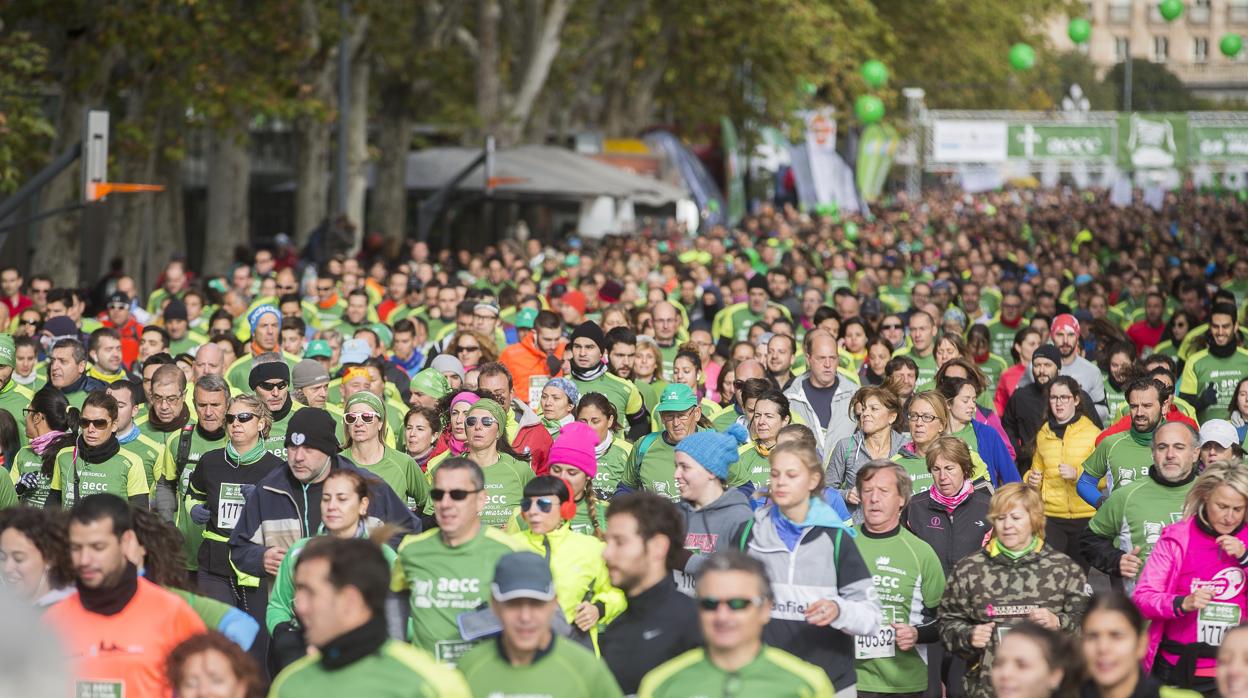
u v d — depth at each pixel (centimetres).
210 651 1529
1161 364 3725
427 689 1509
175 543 1878
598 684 1627
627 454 3066
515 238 10681
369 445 2680
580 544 2108
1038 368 3709
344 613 1502
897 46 13438
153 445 2959
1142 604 2225
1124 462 3028
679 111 13150
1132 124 16325
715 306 5291
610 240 8900
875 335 4225
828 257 7956
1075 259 8038
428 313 5300
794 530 2086
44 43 6969
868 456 2919
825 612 1997
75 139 6769
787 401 2864
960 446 2552
